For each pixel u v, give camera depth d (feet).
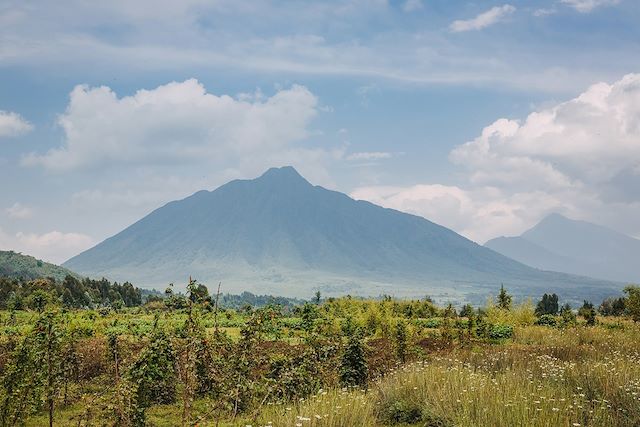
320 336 63.82
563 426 31.86
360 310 128.77
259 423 37.11
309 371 51.11
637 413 35.83
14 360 39.58
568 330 95.76
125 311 170.30
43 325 40.81
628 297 134.41
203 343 37.96
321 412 34.78
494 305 129.39
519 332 99.19
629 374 44.70
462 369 50.42
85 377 54.13
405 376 46.03
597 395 40.29
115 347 53.16
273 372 49.34
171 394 46.91
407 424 37.70
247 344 40.52
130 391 38.11
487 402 35.91
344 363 55.98
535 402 34.45
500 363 57.00
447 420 35.35
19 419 39.91
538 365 53.98
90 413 38.88
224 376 39.86
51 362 40.50
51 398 39.47
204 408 42.80
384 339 89.56
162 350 43.96
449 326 91.25
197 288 37.27
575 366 49.78
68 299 239.50
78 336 56.85
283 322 95.96
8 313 116.88
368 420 35.94
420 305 157.79
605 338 85.05
